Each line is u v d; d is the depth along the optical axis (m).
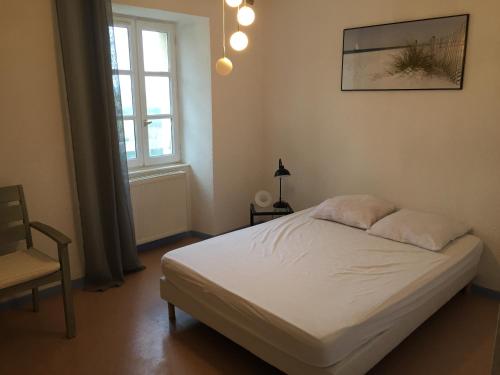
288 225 3.12
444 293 2.47
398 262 2.44
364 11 3.26
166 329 2.55
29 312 2.73
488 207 2.86
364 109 3.40
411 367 2.19
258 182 4.32
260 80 4.12
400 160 3.26
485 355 2.28
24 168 2.72
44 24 2.68
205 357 2.28
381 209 3.13
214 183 3.88
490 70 2.72
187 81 3.84
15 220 2.56
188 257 2.49
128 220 3.20
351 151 3.56
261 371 2.16
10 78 2.58
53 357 2.27
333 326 1.76
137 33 3.51
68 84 2.73
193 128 3.90
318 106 3.72
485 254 2.93
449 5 2.83
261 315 1.92
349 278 2.22
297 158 3.99
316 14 3.57
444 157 3.02
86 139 2.84
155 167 3.81
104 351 2.33
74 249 3.05
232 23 3.74
